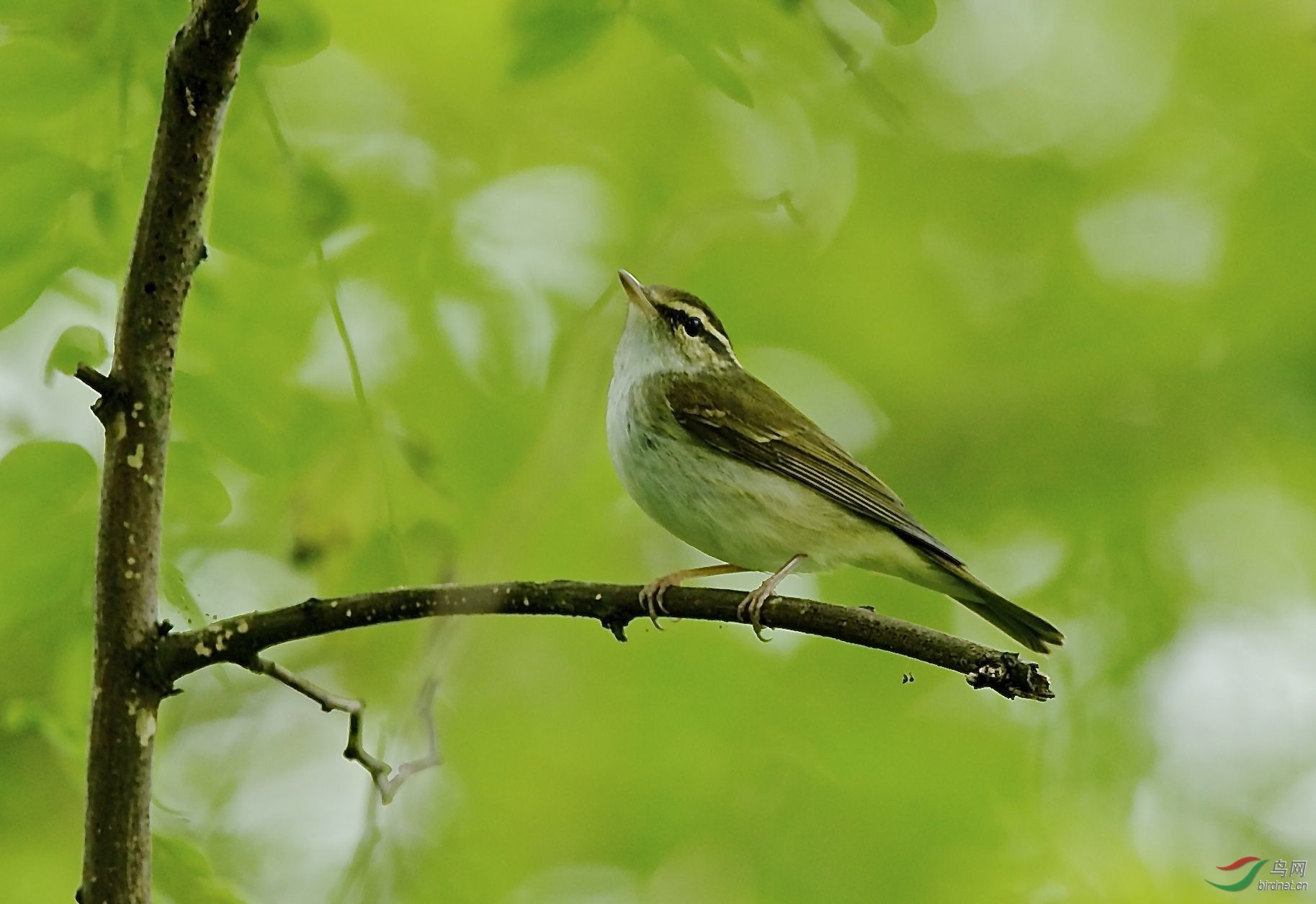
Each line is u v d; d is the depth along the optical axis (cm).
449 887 1016
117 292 752
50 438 745
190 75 616
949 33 1239
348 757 680
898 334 1315
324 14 834
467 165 1082
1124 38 1285
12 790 1027
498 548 952
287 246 796
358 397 838
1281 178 1256
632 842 1091
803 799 1098
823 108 1197
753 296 1295
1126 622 1227
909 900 1062
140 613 637
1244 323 1283
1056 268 1305
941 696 1146
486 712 1102
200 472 761
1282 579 1256
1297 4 1253
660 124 1186
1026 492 1314
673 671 1126
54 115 728
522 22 827
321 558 833
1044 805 1116
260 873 1094
